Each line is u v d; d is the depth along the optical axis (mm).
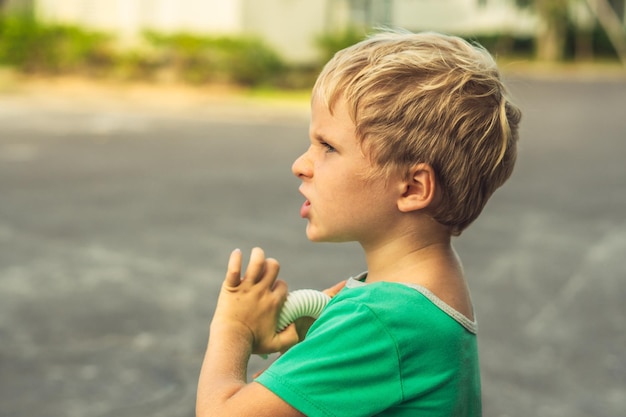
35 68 19469
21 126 13727
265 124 15258
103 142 12297
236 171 10086
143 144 12250
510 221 7578
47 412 3557
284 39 20031
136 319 4676
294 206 8047
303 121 15836
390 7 24891
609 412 3641
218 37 18938
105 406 3625
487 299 5211
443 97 1123
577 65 30328
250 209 7859
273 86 19500
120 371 3977
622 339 4531
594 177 10141
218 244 6516
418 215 1167
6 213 7445
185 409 3627
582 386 3908
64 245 6355
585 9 32188
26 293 5102
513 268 5953
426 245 1178
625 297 5309
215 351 1155
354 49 1177
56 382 3842
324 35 19859
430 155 1128
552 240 6863
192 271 5715
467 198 1165
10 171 9609
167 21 19766
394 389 1083
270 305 1203
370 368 1081
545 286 5523
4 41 19422
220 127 14617
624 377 4016
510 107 1211
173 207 7867
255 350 1211
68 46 19250
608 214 7996
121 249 6273
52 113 15500
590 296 5320
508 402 3709
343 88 1140
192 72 19062
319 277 5707
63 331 4461
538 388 3869
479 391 1196
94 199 8156
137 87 18844
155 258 6031
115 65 19234
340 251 6383
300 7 20078
